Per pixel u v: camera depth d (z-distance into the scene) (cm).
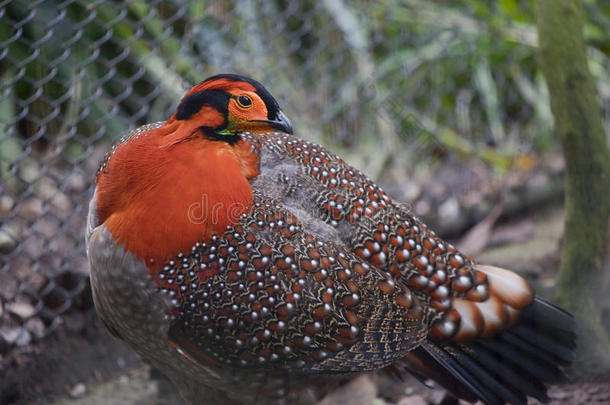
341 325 422
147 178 400
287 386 449
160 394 579
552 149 960
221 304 413
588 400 534
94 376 596
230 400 464
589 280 571
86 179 700
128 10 768
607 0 1016
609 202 564
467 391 476
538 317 462
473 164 945
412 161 944
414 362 481
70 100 739
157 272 408
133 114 822
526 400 469
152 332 425
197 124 405
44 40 641
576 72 545
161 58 799
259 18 846
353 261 431
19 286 615
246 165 436
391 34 966
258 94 412
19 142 686
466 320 454
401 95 946
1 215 705
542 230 816
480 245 796
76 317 643
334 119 905
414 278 452
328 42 897
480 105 1015
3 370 586
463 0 963
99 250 411
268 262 414
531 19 953
